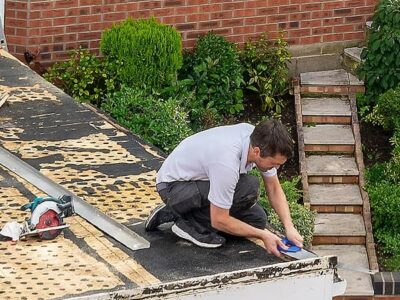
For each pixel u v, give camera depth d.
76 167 10.21
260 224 8.73
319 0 15.28
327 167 14.40
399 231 13.80
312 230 13.24
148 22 14.13
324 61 15.50
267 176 8.64
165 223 9.05
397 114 14.54
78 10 14.34
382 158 14.60
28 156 10.40
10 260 8.54
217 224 8.31
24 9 14.16
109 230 8.98
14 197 9.55
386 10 14.63
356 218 14.02
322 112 14.91
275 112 14.95
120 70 13.89
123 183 9.93
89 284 8.22
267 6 15.09
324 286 8.42
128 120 13.34
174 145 13.13
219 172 8.15
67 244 8.80
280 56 14.91
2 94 11.76
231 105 14.61
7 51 13.34
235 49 14.91
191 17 14.84
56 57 14.44
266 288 8.29
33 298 8.02
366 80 14.98
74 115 11.43
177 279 8.27
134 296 7.98
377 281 13.06
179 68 14.19
